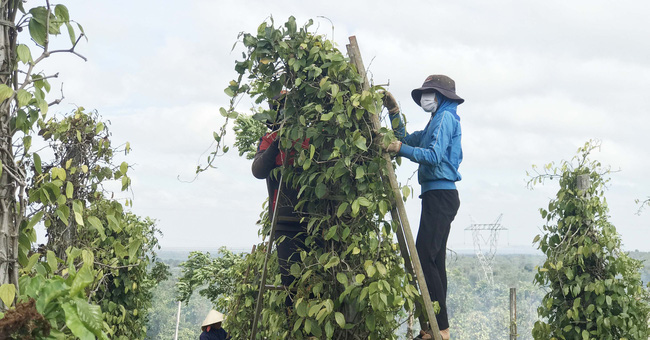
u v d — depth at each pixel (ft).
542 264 23.49
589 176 22.85
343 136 12.19
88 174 17.80
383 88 12.26
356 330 12.19
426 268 12.92
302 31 12.16
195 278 56.54
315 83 12.14
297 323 11.94
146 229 32.99
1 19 7.93
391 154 12.78
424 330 12.77
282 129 12.31
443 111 13.44
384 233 12.12
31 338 6.14
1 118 7.89
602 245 22.47
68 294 6.67
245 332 24.45
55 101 8.45
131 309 27.22
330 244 12.50
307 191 12.43
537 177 23.77
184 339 273.75
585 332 22.22
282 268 13.76
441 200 13.16
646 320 22.84
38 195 8.56
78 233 17.31
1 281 7.80
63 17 8.25
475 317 193.57
